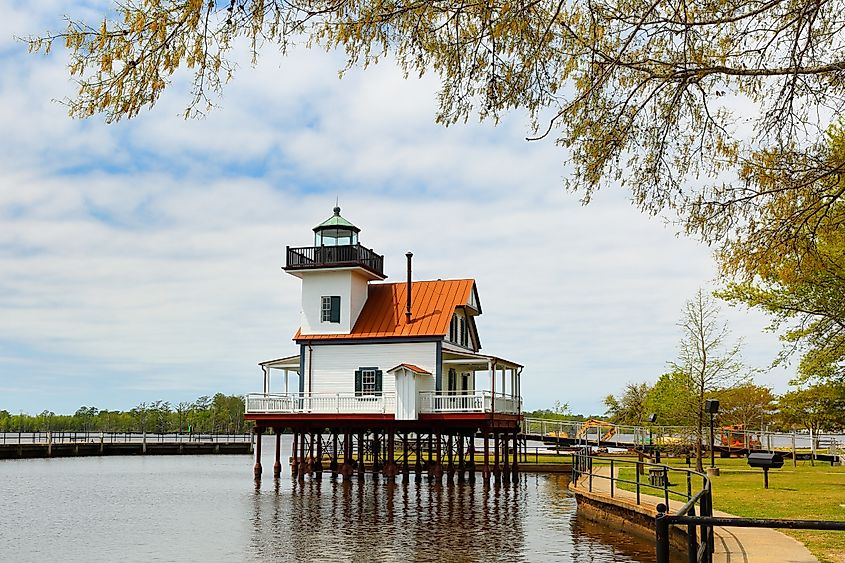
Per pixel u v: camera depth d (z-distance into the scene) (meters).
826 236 14.09
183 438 104.44
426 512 29.66
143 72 7.87
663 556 6.48
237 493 38.00
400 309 45.97
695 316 38.19
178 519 28.77
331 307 45.72
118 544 23.47
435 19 9.69
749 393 59.03
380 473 48.28
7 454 71.19
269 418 42.88
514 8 9.20
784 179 12.70
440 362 43.16
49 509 32.44
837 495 24.23
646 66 11.66
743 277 13.73
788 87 12.04
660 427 53.81
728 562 12.91
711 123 12.20
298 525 26.62
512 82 10.00
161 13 7.79
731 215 13.00
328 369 45.16
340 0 9.08
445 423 41.78
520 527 25.48
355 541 23.20
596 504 26.17
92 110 7.89
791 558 13.25
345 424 42.94
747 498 23.38
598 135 11.77
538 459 56.72
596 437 55.06
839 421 27.92
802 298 24.11
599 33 10.78
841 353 25.02
